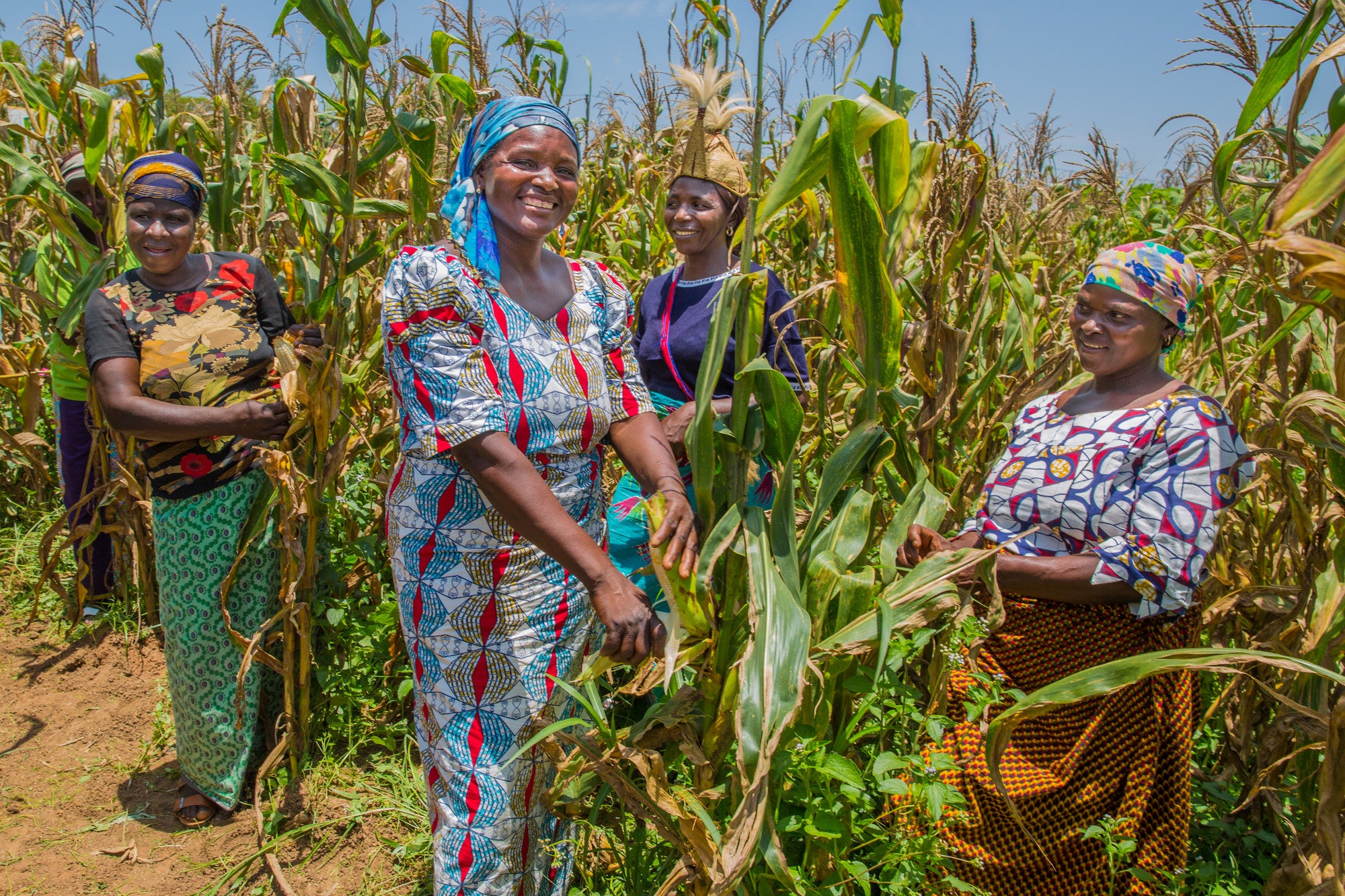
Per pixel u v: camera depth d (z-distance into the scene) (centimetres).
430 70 324
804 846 248
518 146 195
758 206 188
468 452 193
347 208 299
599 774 205
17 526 496
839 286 199
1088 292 215
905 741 269
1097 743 217
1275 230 139
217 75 402
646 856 245
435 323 191
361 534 409
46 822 298
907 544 226
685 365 306
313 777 315
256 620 295
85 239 398
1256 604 259
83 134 391
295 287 336
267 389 286
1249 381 276
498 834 212
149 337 273
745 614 216
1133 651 217
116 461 382
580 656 224
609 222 541
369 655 346
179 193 267
